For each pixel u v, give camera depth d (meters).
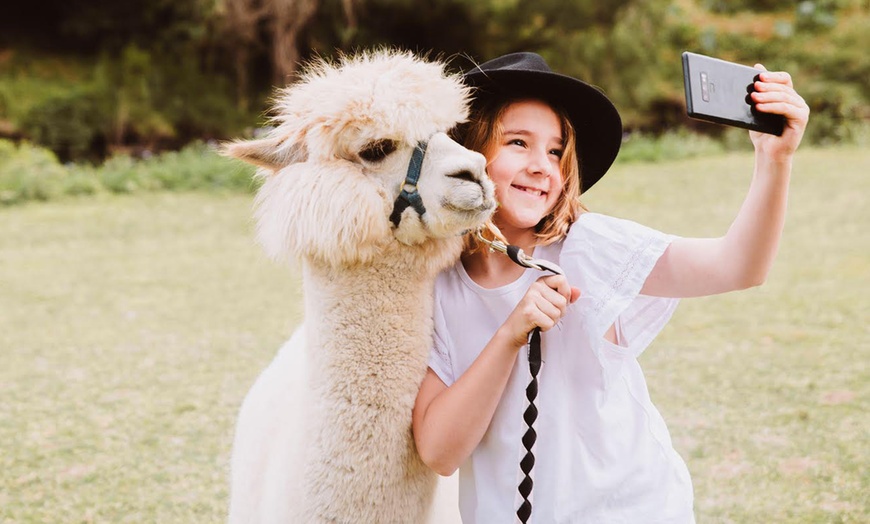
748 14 24.11
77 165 17.98
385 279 2.24
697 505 4.05
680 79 20.55
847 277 8.72
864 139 18.06
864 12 23.34
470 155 2.13
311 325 2.30
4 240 11.84
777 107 2.04
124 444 5.04
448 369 2.36
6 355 6.89
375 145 2.17
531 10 18.38
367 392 2.22
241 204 14.16
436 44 19.00
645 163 16.55
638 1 19.64
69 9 20.36
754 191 2.18
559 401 2.31
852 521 3.84
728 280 2.24
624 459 2.29
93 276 9.80
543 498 2.28
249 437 2.73
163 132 18.89
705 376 5.99
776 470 4.41
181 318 7.99
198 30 19.23
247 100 19.67
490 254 2.43
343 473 2.21
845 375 5.88
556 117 2.42
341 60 2.49
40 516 4.11
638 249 2.28
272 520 2.35
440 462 2.20
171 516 4.11
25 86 18.91
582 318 2.30
